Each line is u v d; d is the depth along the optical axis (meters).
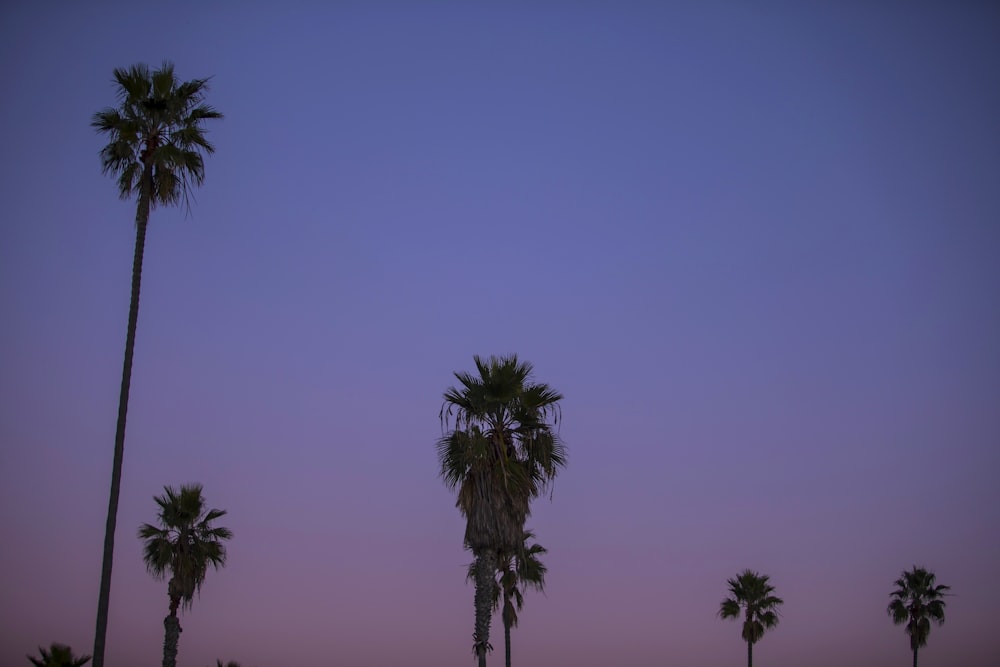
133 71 35.41
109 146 34.62
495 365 34.75
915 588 70.00
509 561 46.00
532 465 34.69
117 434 32.28
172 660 43.72
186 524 45.47
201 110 36.03
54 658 43.47
